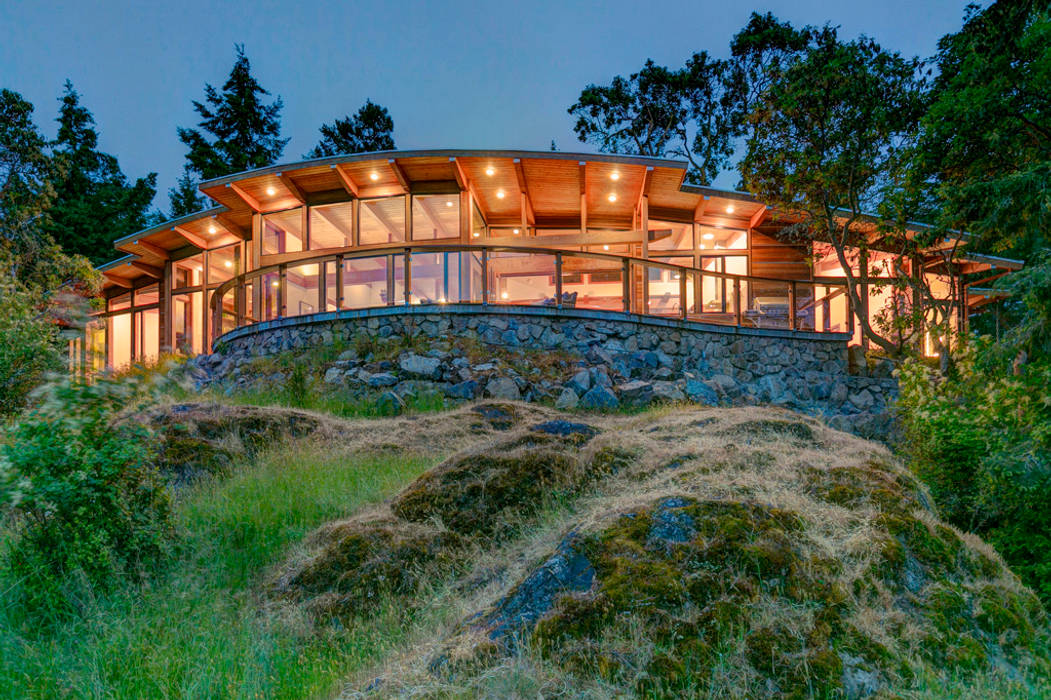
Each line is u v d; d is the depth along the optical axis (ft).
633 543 12.44
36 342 32.96
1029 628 12.60
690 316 50.29
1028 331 24.12
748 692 9.66
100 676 11.44
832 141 50.78
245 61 137.08
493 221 63.46
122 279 77.56
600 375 38.11
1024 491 20.80
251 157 132.67
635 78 108.27
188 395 36.52
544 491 17.97
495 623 11.38
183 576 15.30
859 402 44.52
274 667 11.87
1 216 69.15
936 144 47.44
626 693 9.57
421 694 9.80
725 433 20.62
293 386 37.50
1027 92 43.47
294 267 49.88
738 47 102.68
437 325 41.88
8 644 12.26
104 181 119.65
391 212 56.75
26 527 15.23
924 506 15.97
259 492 20.17
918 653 10.93
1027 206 38.50
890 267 57.41
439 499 18.04
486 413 30.78
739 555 11.91
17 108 70.69
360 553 15.57
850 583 11.86
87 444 15.60
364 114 136.15
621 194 58.29
